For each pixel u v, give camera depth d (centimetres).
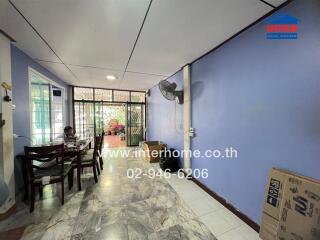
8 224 183
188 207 219
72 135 379
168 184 293
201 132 282
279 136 155
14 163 228
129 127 650
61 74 383
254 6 151
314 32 128
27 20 172
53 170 228
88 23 179
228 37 210
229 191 219
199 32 198
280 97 154
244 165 195
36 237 164
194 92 300
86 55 268
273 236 144
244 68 192
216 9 156
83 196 246
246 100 191
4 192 136
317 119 128
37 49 244
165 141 446
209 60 255
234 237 166
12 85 227
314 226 119
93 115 592
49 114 377
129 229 176
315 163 129
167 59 287
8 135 204
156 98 513
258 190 177
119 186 283
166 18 170
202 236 167
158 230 175
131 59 287
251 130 185
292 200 135
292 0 142
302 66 136
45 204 223
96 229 176
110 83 485
